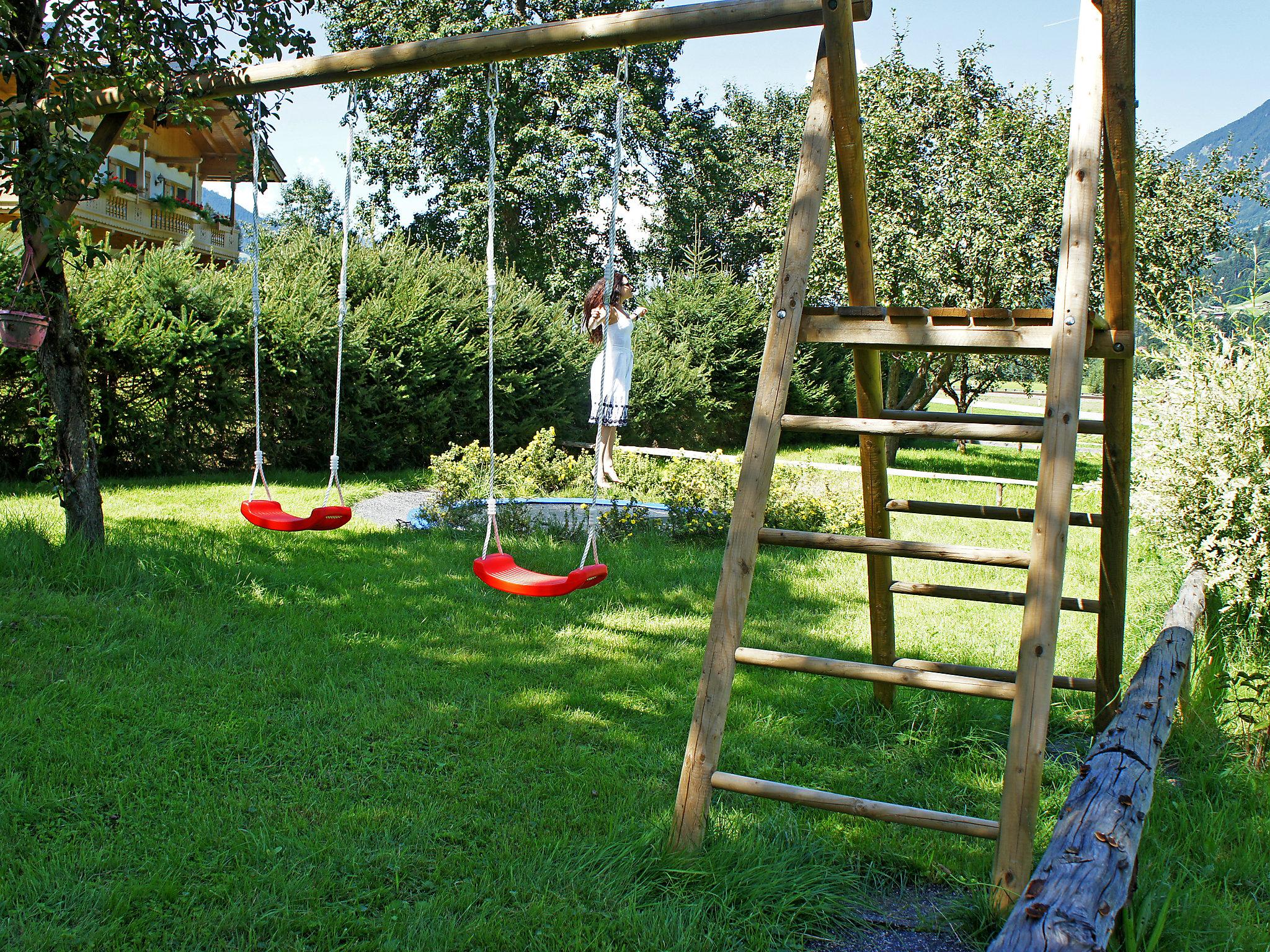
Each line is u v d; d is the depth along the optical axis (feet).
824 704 14.61
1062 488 9.16
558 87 75.36
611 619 19.44
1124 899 6.63
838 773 12.31
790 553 27.66
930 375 57.57
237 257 73.97
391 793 11.19
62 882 8.93
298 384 40.32
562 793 11.41
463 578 22.17
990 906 8.84
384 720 13.34
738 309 69.72
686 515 29.09
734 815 10.83
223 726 12.78
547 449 37.88
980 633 19.44
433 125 74.49
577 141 74.90
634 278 94.12
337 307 42.70
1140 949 8.13
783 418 10.21
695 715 9.98
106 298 35.17
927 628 19.81
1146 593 21.49
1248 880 9.82
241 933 8.37
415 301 45.19
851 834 10.62
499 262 83.41
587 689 15.14
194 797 10.86
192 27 18.31
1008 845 8.91
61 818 10.25
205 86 16.10
